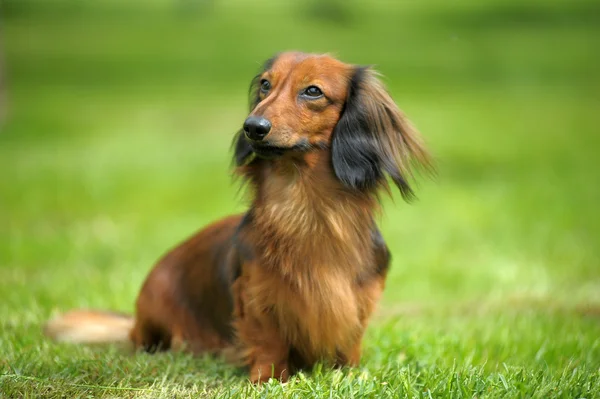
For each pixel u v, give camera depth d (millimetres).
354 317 5570
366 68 5742
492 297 9195
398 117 5809
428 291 9742
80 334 6801
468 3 57500
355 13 53531
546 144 21438
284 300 5445
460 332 7211
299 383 5195
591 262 10938
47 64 37219
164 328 6586
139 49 41938
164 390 5125
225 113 26250
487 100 28312
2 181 16500
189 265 6551
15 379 5137
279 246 5445
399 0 60031
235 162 5863
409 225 13422
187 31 48188
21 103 27859
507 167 18719
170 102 28438
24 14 55406
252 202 5699
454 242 12383
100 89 31469
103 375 5402
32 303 7914
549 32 45281
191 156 19500
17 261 10758
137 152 20062
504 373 5402
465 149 20719
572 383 5059
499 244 12148
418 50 40125
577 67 34875
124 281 9367
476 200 15203
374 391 4980
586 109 26547
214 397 4930
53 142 21578
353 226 5574
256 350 5605
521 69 34750
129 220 13727
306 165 5469
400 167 5719
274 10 56812
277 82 5543
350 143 5520
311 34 45312
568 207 14516
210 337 6441
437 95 29438
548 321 7594
